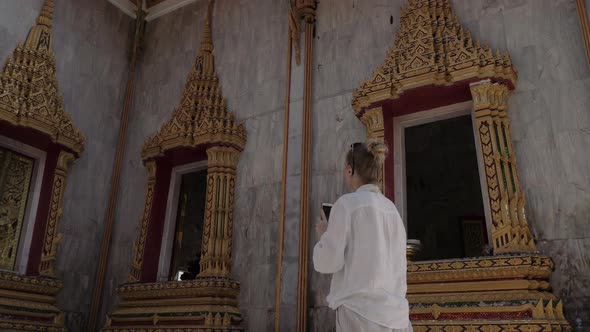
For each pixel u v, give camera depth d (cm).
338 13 757
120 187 877
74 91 843
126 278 803
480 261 506
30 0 808
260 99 788
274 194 716
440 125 1033
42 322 716
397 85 621
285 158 712
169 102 887
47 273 742
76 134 809
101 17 921
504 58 573
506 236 512
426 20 642
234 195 755
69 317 770
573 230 502
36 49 784
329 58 739
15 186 763
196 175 1152
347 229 240
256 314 672
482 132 564
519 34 600
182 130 789
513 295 477
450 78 593
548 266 477
